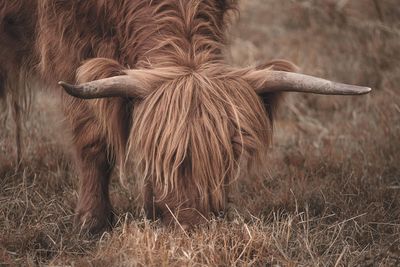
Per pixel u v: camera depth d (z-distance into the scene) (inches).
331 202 471.8
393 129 585.0
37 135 570.3
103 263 371.2
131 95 368.5
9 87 517.7
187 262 359.6
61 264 381.4
